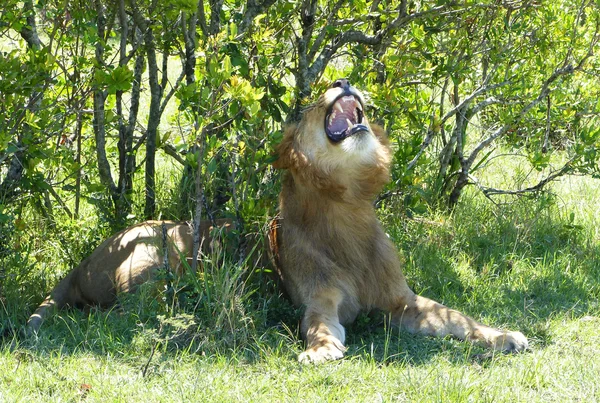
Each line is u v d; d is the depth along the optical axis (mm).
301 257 10750
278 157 10961
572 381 8906
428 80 13953
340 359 9523
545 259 13305
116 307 11227
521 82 15117
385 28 13359
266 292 11234
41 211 13070
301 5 13164
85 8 12523
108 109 13172
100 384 8727
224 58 11195
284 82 19641
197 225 10758
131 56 12555
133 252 11602
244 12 12648
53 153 11648
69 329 10172
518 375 9031
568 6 15609
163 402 8375
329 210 10734
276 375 9141
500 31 14141
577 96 15859
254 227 11117
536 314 11281
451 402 8328
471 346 9922
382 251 11086
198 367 9258
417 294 11977
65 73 12148
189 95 11055
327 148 10492
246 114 10922
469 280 12555
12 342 10000
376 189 10820
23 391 8570
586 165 14414
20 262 11961
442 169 15141
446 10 13625
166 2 11984
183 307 10422
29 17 12547
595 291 12227
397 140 14109
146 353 9594
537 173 17391
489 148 18531
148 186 13836
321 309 10461
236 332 10008
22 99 11078
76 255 13023
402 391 8664
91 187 12508
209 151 10570
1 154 11539
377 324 11000
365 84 13156
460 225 14289
